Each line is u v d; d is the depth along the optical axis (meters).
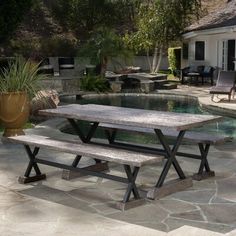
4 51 24.45
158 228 4.29
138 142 8.84
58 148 5.34
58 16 30.84
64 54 27.28
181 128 4.89
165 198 5.19
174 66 25.17
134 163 4.60
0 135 8.88
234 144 8.07
